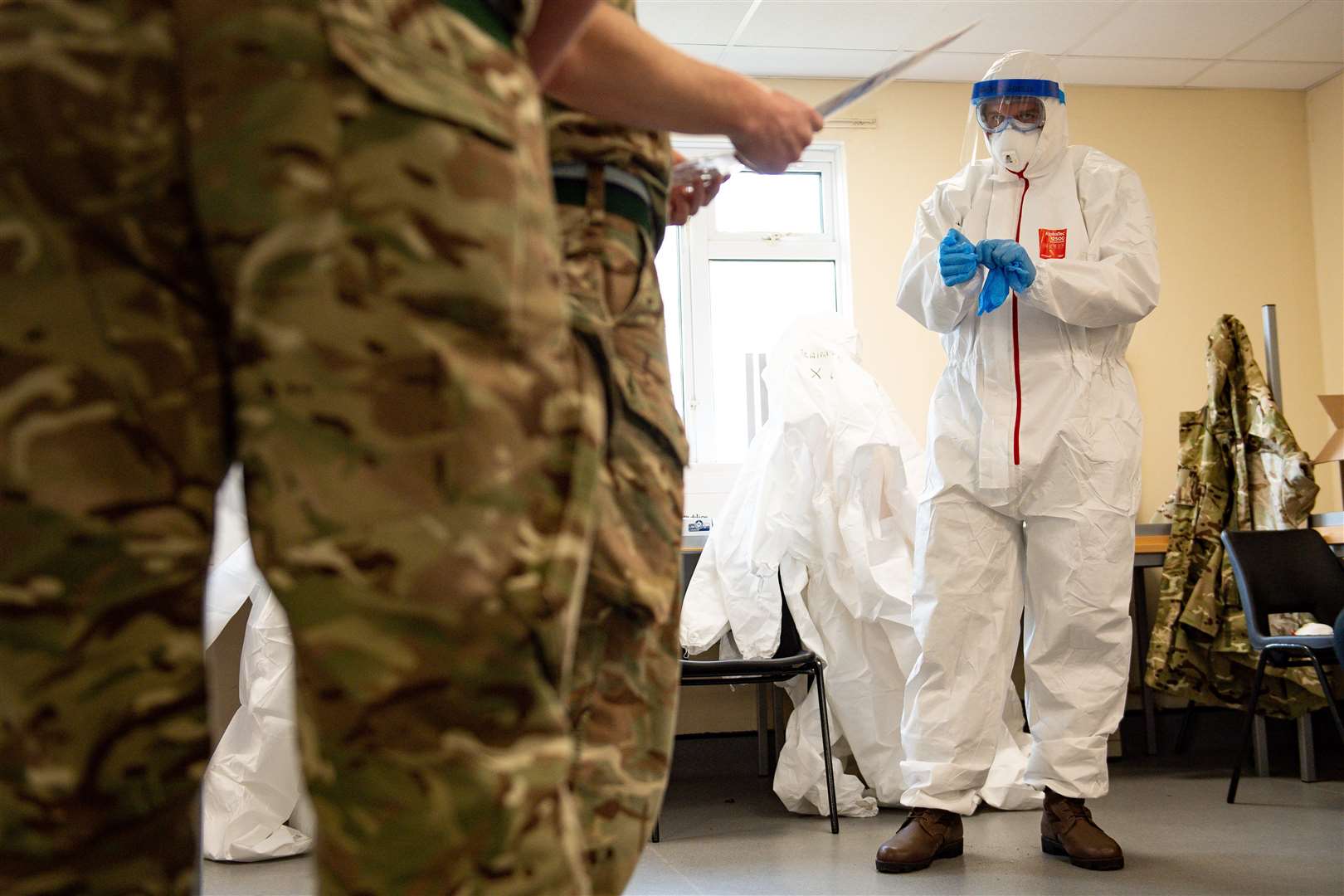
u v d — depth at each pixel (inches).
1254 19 178.2
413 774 18.6
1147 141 200.2
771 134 35.6
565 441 21.7
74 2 19.3
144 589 20.6
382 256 18.8
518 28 22.4
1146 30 180.4
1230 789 128.6
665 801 140.6
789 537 130.0
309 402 18.6
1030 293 99.7
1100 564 100.9
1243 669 149.9
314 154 18.7
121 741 20.9
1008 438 101.9
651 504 36.8
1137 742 171.8
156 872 21.9
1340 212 198.4
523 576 19.8
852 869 100.0
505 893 19.0
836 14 170.7
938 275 104.9
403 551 18.7
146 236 19.8
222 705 121.0
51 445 19.5
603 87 30.7
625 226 36.5
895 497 131.7
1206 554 152.8
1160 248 197.5
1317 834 110.1
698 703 164.4
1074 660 102.0
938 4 168.4
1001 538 104.6
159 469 20.5
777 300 194.4
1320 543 140.0
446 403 19.1
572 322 29.2
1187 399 194.1
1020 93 103.3
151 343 20.1
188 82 19.1
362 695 18.5
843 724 130.3
